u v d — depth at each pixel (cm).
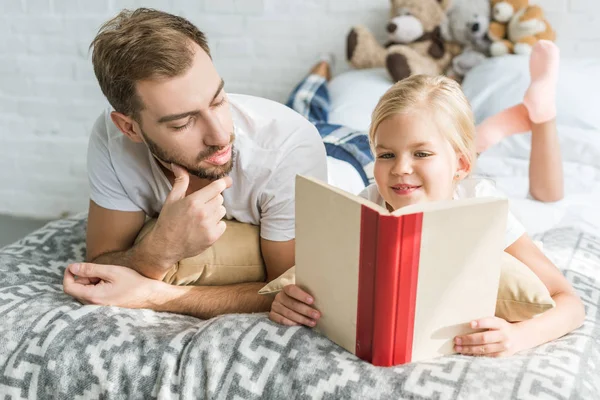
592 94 198
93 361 106
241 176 128
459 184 124
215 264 131
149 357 105
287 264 132
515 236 116
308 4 248
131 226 138
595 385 97
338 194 91
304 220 100
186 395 101
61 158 277
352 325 96
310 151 132
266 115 134
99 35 118
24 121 276
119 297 121
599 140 191
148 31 111
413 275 90
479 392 90
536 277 107
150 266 124
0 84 274
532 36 215
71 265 123
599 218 171
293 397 96
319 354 99
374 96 217
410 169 108
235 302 124
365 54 235
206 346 103
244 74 261
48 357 108
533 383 91
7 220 279
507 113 178
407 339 94
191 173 122
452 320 97
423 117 107
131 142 130
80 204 281
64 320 113
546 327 104
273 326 105
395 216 85
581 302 113
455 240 90
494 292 98
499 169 193
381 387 92
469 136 114
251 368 100
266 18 253
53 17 262
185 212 116
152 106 112
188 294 124
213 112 114
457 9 223
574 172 189
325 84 229
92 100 269
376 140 112
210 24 257
